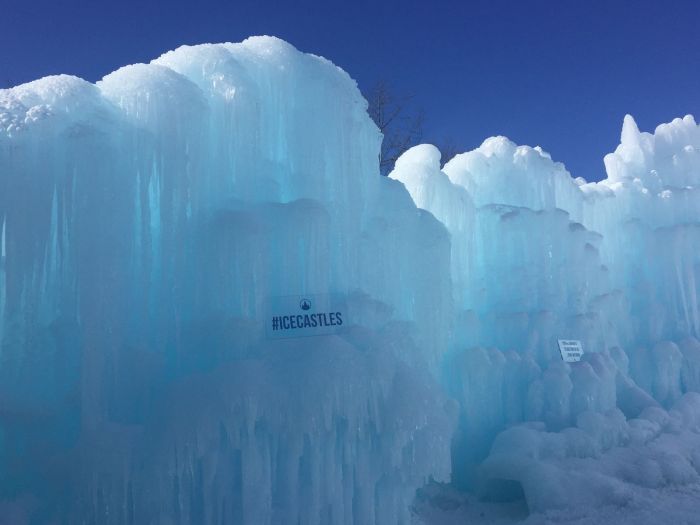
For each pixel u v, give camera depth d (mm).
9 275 2994
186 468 3078
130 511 3008
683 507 4441
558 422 5371
